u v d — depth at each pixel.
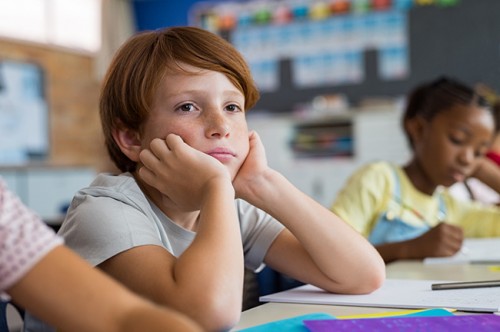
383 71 5.91
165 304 0.70
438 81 1.79
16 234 0.51
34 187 5.10
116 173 1.05
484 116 1.69
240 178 0.94
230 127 0.90
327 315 0.75
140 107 0.92
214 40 0.94
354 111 5.74
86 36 6.51
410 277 1.12
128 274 0.77
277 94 6.34
